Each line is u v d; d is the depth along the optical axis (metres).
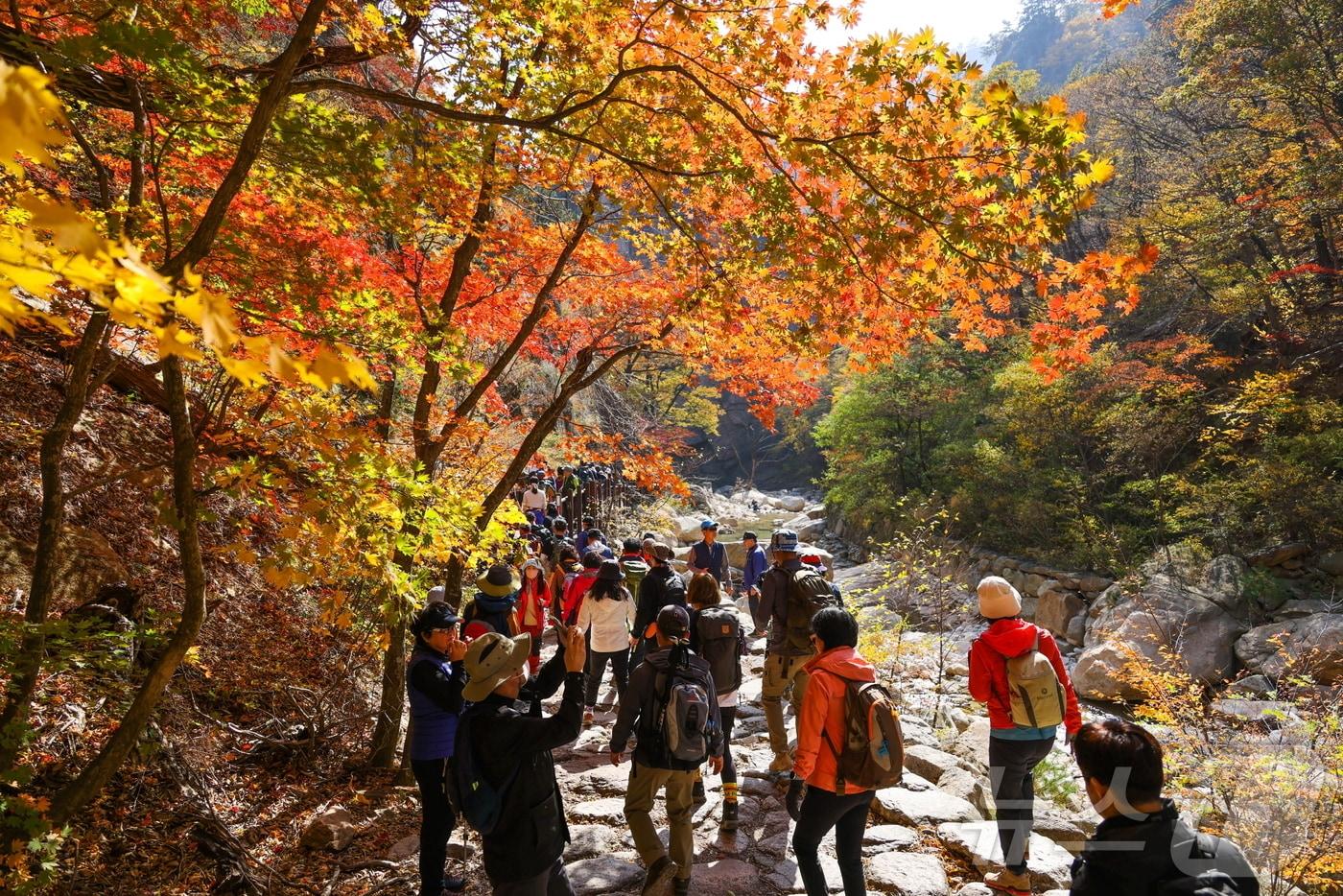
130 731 3.17
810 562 5.54
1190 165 24.72
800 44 3.88
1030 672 3.79
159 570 6.50
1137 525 20.42
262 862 4.55
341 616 3.76
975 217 3.51
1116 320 23.11
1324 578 15.98
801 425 47.16
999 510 22.56
